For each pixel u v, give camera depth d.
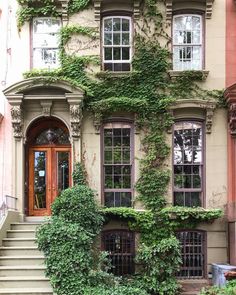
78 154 17.25
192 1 17.75
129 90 17.47
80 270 13.84
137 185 17.19
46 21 18.09
